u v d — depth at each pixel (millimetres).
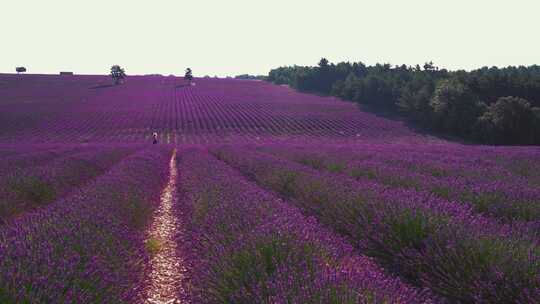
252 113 73625
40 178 10188
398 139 54500
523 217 6488
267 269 4141
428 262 4715
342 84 105750
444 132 61281
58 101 82562
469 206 7348
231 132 57875
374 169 12320
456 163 15875
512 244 4422
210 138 52969
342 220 6672
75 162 14383
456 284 4199
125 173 11195
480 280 4027
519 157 18516
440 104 60125
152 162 16562
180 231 7449
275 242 4461
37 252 3908
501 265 4121
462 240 4664
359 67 133500
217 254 4555
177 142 48531
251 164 15039
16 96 89375
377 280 3654
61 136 51438
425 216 5422
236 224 5496
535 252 4215
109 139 50406
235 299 3660
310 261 4117
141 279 4875
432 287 4379
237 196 7547
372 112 78062
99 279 3773
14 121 60125
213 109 77562
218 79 155500
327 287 3320
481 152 22672
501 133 53344
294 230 4973
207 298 4066
